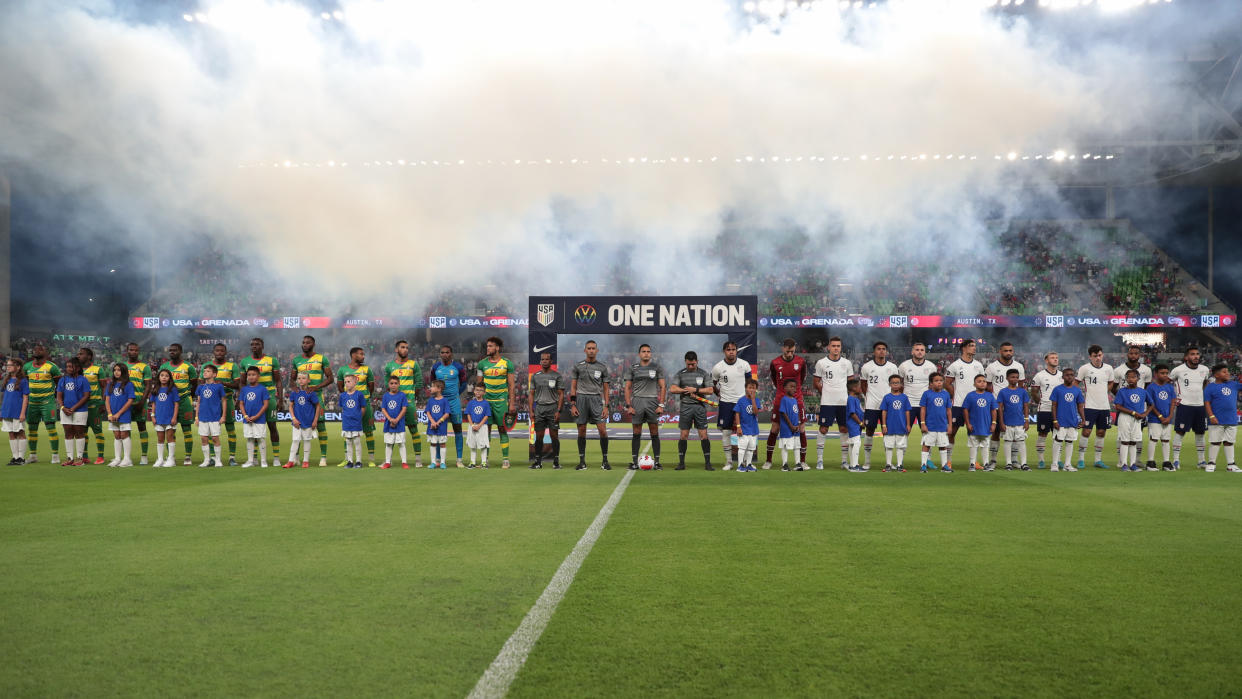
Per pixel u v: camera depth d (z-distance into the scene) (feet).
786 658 10.57
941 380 34.99
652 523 20.76
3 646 11.00
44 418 39.63
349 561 16.12
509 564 15.87
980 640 11.30
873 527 20.21
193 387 38.96
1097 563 16.08
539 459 36.47
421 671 10.09
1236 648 11.01
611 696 9.32
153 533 19.27
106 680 9.82
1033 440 60.44
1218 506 24.14
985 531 19.66
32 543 18.02
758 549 17.38
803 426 35.96
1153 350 108.78
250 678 9.86
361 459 40.50
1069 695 9.43
